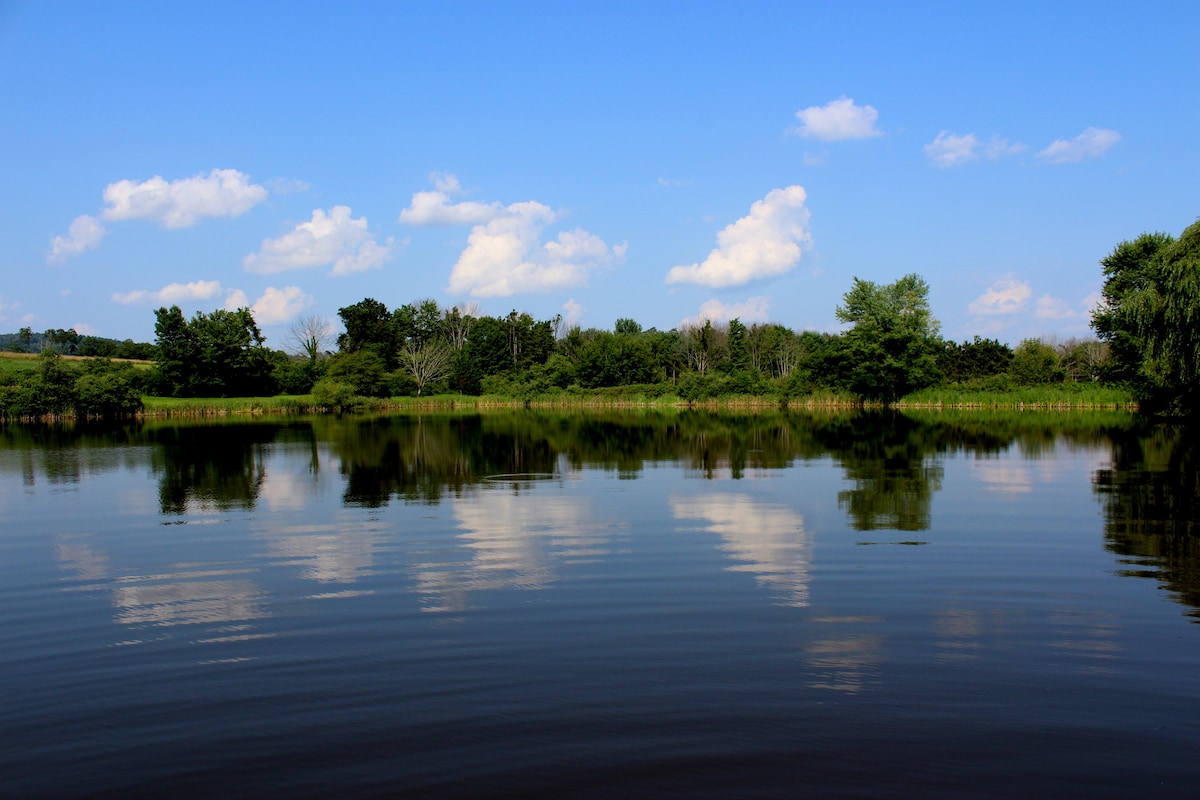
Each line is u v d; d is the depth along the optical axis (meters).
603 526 17.81
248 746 7.59
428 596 12.33
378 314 140.00
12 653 10.15
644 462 31.08
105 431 57.34
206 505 21.81
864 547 15.41
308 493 23.84
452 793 6.72
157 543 16.77
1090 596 12.02
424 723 7.97
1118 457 30.73
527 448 38.06
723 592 12.33
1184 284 42.91
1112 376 70.31
